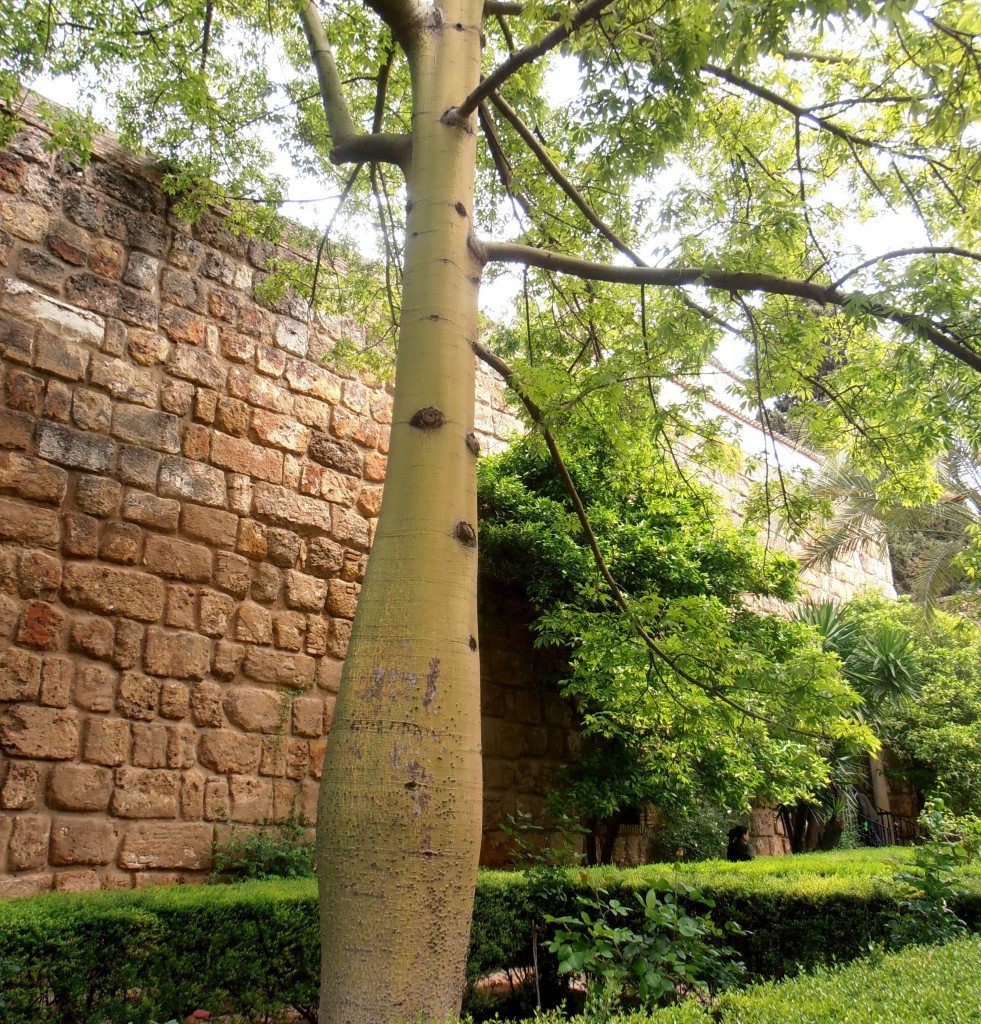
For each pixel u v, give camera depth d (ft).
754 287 15.42
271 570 24.16
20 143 21.31
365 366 28.19
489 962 15.20
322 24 20.43
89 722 19.72
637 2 13.70
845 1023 6.95
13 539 19.36
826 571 55.72
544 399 15.71
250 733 22.65
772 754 27.91
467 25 14.47
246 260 25.54
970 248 18.93
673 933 12.17
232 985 12.96
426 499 11.09
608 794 27.50
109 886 19.24
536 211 20.35
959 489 46.52
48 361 20.72
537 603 27.63
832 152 20.62
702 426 19.30
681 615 16.39
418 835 9.45
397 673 10.11
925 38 15.30
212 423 23.63
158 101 23.30
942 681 48.70
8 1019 10.63
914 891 15.35
